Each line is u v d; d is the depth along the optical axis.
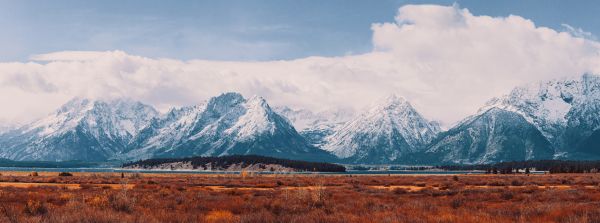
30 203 39.28
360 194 67.25
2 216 34.47
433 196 67.00
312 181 116.19
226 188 89.19
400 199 57.81
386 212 39.28
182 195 58.72
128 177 148.50
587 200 56.88
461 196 63.00
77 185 96.62
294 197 52.78
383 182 116.56
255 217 35.47
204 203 47.81
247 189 82.75
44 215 36.06
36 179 124.19
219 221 34.31
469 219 35.38
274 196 60.47
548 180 125.62
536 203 50.69
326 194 54.31
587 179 131.25
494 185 105.75
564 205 45.56
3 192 56.69
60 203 48.84
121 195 44.06
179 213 38.06
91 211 36.81
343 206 45.81
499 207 46.59
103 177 146.88
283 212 40.28
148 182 104.75
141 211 40.22
